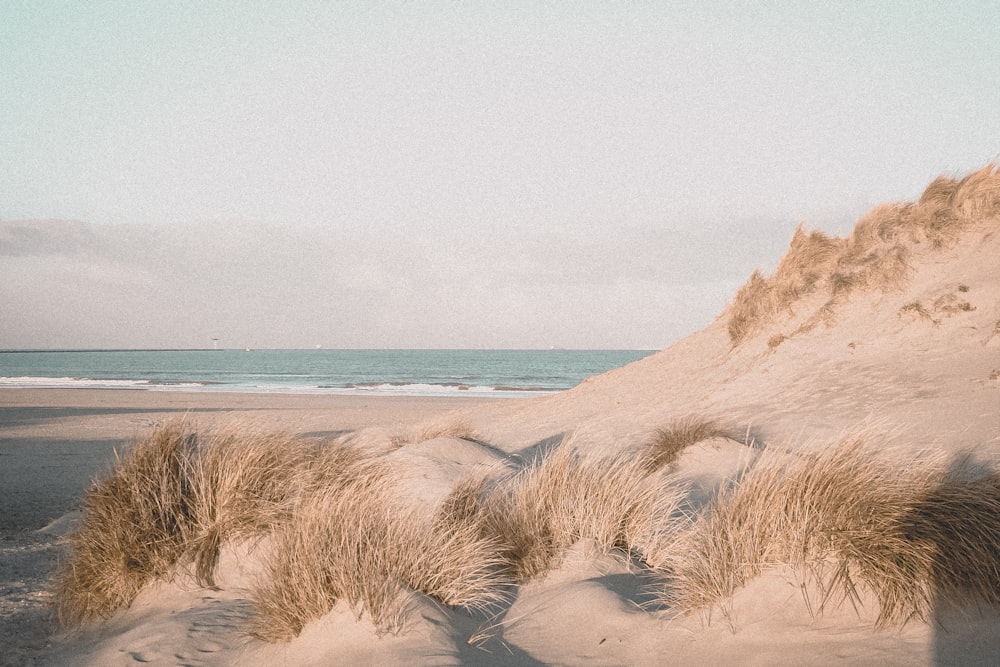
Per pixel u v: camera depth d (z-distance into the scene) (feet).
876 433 17.12
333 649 12.80
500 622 14.11
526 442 43.50
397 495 18.78
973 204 39.04
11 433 65.67
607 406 47.16
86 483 39.65
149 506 18.63
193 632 14.67
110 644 14.84
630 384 50.65
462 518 18.47
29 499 35.55
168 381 208.95
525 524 18.17
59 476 42.27
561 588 15.48
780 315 43.91
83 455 51.42
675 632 12.56
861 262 41.96
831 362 37.37
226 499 18.62
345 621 13.26
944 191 41.14
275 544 16.34
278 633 13.89
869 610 11.92
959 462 21.09
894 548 11.91
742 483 15.44
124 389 159.74
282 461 20.67
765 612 12.41
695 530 15.70
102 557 18.26
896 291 38.86
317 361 485.97
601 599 14.12
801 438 28.78
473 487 20.65
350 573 13.67
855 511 12.76
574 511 18.48
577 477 19.53
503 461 30.78
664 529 18.29
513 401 65.41
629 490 19.01
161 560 18.02
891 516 12.42
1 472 43.65
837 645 11.19
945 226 39.29
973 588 11.47
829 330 40.04
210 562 18.03
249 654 13.66
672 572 15.71
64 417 82.02
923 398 29.78
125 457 20.40
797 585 12.56
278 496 19.06
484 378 237.45
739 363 43.19
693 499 22.09
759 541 13.35
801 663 10.84
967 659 10.25
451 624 13.50
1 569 23.08
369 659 12.17
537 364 406.21
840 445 14.73
